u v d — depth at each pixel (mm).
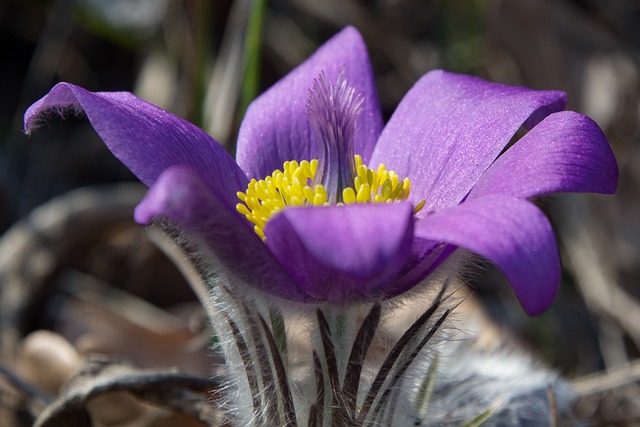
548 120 170
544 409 201
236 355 175
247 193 178
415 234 155
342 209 152
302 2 292
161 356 224
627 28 274
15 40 302
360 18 287
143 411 207
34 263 239
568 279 259
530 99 179
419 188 184
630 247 251
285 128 192
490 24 271
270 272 163
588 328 251
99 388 193
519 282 149
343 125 176
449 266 169
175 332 224
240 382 176
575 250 254
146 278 247
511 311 246
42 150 283
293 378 175
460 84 188
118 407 207
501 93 183
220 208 157
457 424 195
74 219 243
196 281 216
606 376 225
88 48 299
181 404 194
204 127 244
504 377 204
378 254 147
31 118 172
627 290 251
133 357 224
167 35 266
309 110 177
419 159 186
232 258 163
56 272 241
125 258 248
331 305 167
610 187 165
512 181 163
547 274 149
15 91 295
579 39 270
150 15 280
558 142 166
